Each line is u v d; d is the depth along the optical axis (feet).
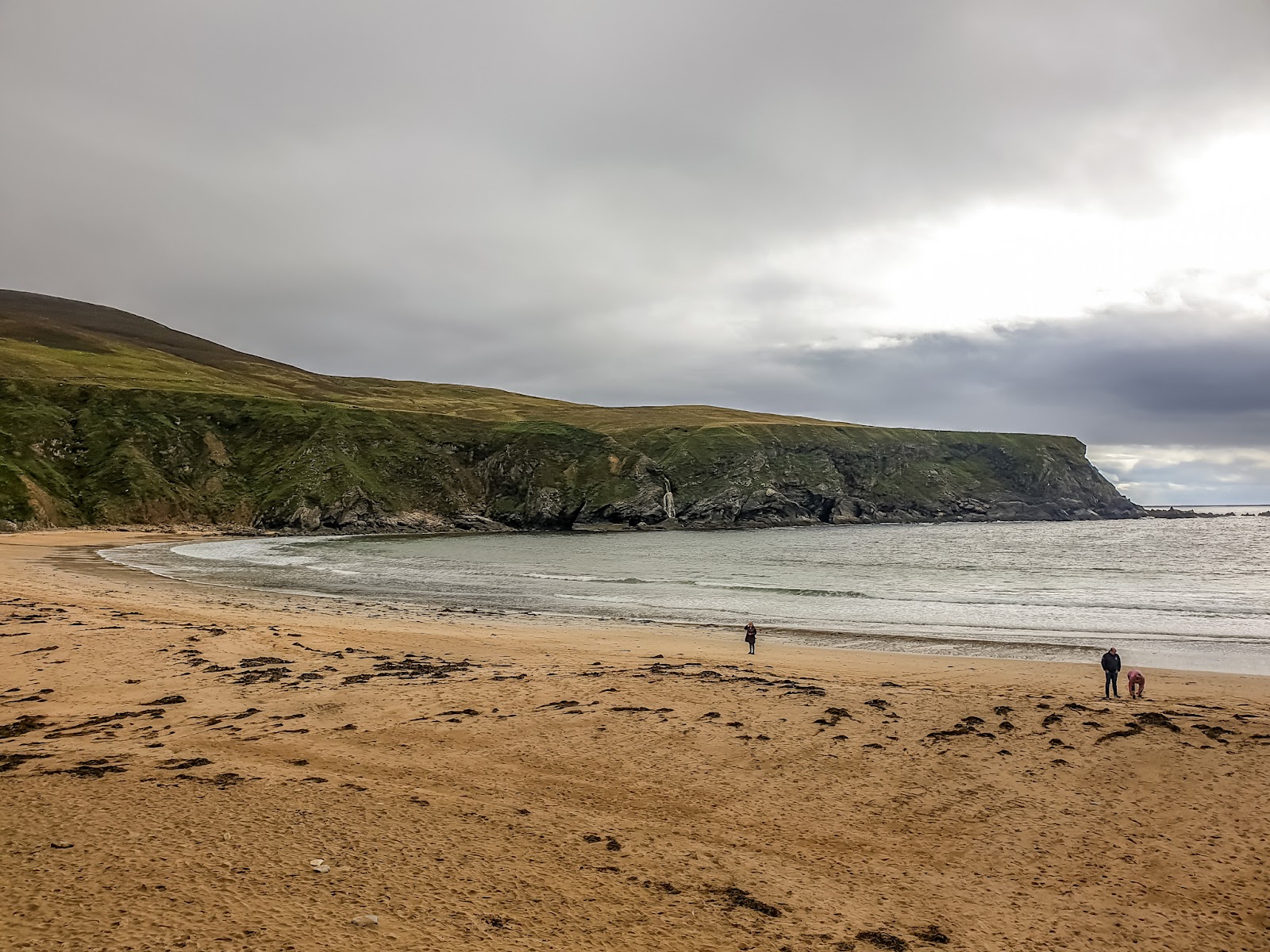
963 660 103.35
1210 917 35.60
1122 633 125.18
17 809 37.47
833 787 50.26
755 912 32.94
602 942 28.76
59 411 451.53
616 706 67.72
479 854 36.35
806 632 126.82
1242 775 52.75
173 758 49.08
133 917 26.63
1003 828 44.75
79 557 246.68
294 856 33.91
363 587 185.78
